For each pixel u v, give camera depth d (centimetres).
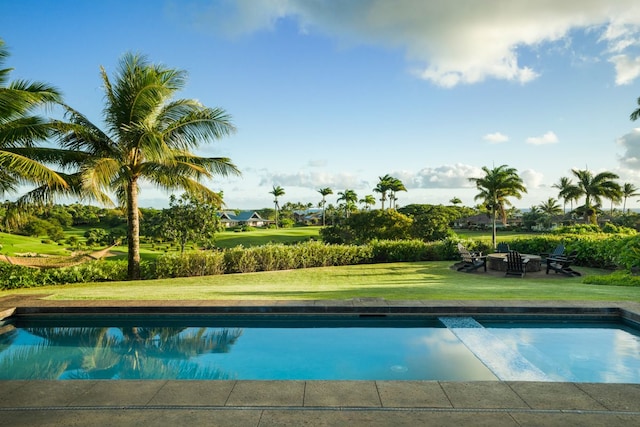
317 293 1062
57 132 1313
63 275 1416
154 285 1330
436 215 4788
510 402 404
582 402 404
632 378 542
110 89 1466
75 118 1416
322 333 773
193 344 718
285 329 803
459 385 443
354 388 437
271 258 1812
